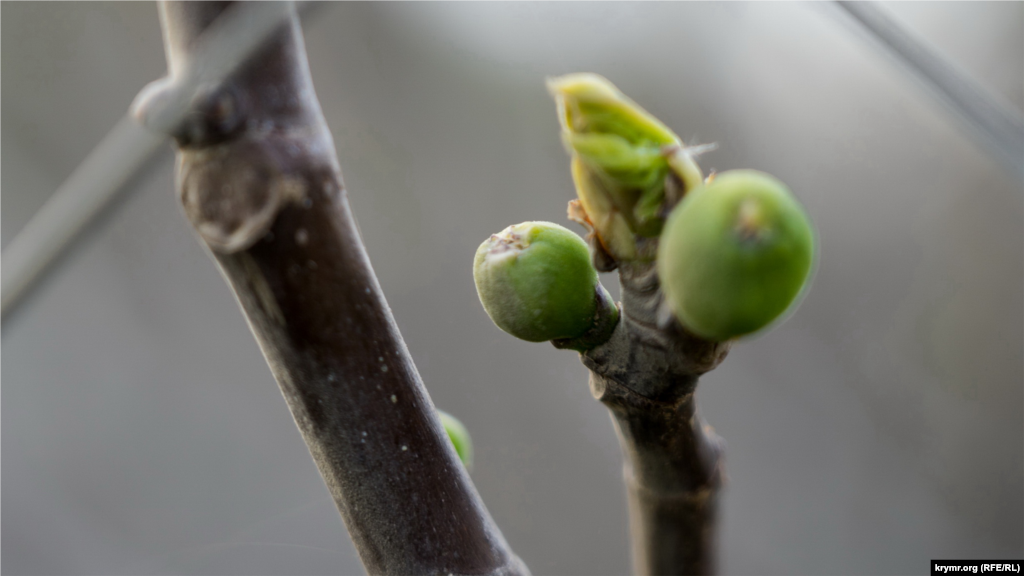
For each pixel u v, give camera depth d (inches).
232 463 27.3
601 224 9.9
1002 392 23.6
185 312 28.5
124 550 25.8
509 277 10.1
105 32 29.0
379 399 9.8
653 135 9.6
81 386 27.3
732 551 23.0
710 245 9.1
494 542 10.0
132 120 9.3
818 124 25.9
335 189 9.6
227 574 13.4
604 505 26.7
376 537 9.9
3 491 25.8
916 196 25.0
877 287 25.3
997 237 24.0
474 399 27.6
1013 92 22.0
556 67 27.4
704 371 10.1
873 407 24.6
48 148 28.7
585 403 27.6
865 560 23.1
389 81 28.7
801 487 24.3
